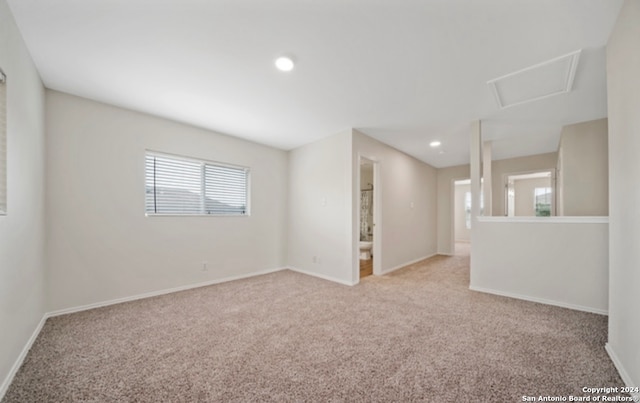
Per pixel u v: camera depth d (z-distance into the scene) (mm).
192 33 1771
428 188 6078
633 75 1422
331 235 3943
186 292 3268
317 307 2744
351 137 3682
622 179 1585
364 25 1689
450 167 6355
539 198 8266
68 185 2588
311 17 1623
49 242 2467
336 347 1917
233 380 1541
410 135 4012
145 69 2201
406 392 1430
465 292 3275
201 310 2654
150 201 3217
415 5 1526
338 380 1538
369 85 2469
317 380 1538
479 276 3342
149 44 1884
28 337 1908
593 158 3342
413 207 5398
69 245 2582
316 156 4223
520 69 2189
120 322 2354
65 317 2455
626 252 1532
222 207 3943
